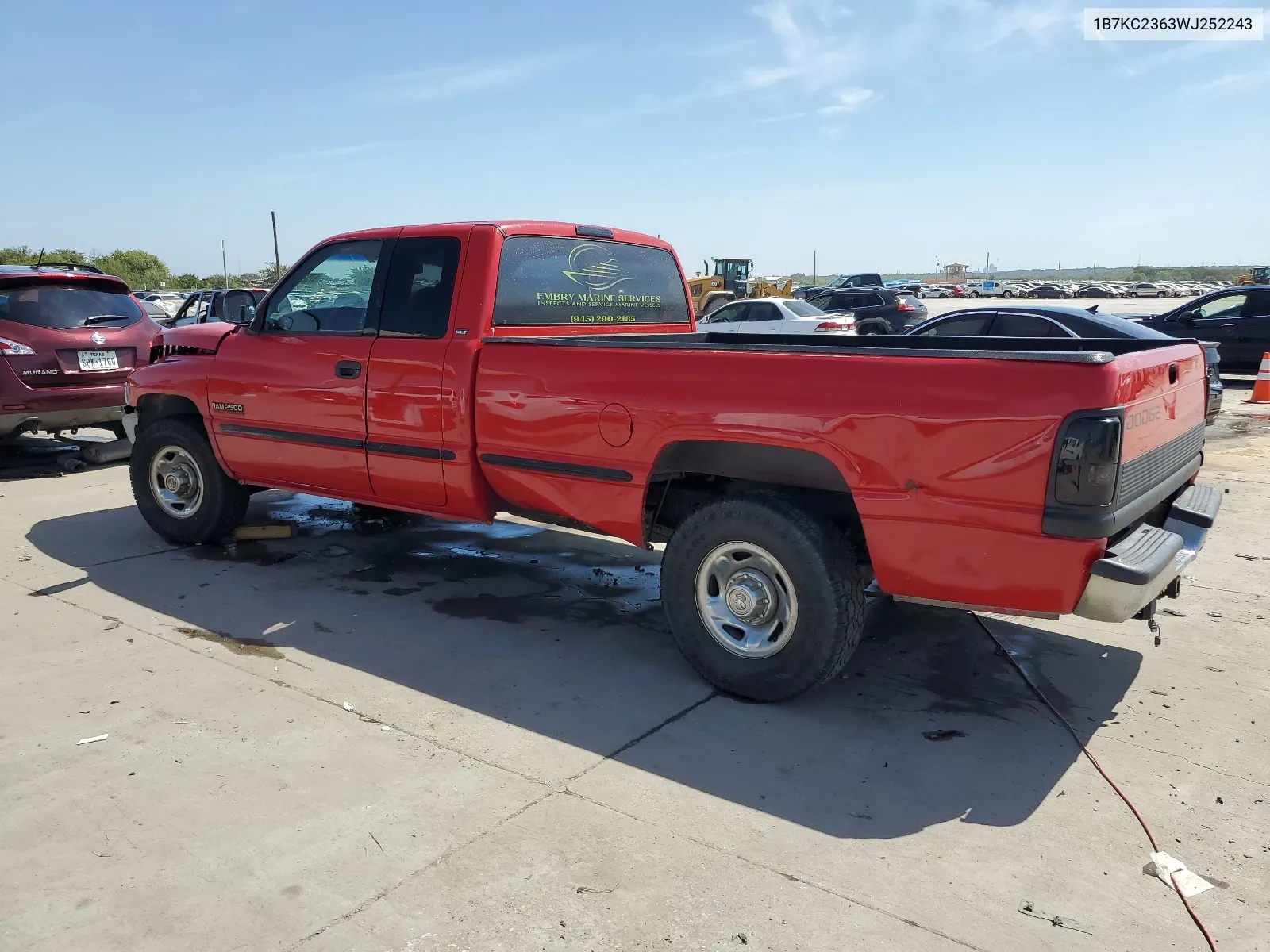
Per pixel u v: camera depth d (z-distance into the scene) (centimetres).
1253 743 358
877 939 247
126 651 439
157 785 321
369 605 505
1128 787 326
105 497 762
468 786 323
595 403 410
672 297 597
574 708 386
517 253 476
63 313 856
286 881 271
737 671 388
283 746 349
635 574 570
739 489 403
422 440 472
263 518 691
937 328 1062
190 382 574
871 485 346
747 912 258
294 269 534
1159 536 353
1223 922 255
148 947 243
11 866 276
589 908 259
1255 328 1560
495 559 594
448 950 243
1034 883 272
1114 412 306
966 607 346
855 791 323
